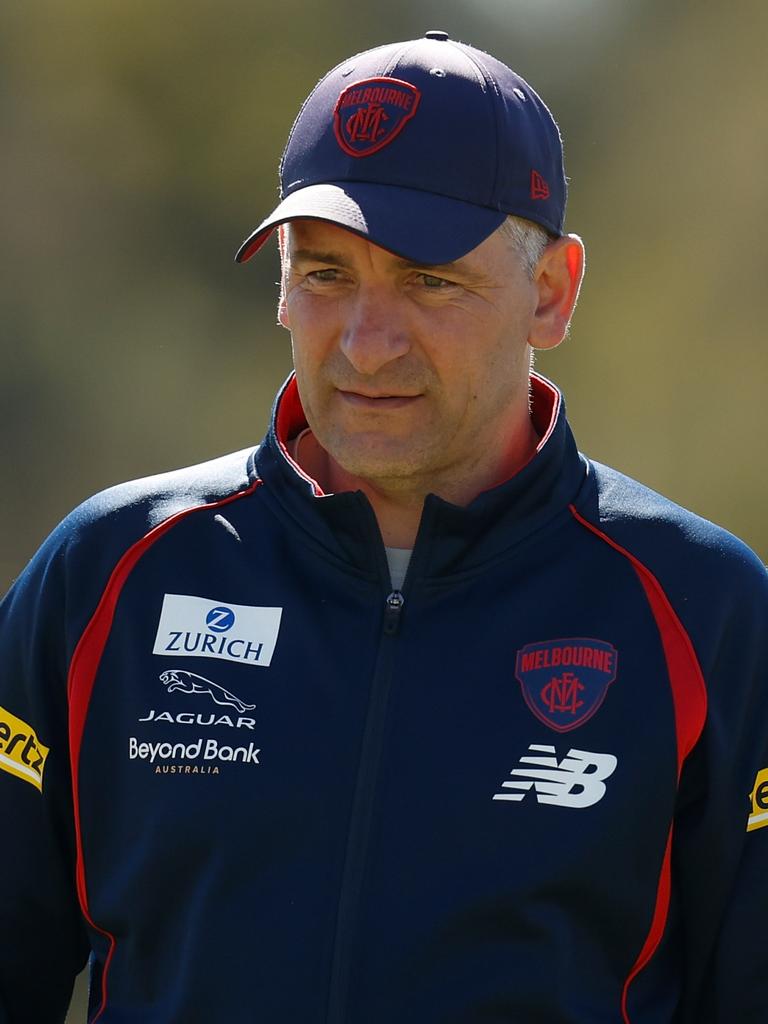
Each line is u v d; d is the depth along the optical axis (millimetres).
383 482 6109
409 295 5855
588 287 40438
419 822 5684
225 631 6043
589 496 6328
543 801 5707
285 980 5582
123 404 39031
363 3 41156
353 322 5801
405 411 5891
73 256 39969
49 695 6230
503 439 6328
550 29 41312
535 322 6363
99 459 38688
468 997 5547
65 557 6328
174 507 6352
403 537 6352
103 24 40219
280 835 5734
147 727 5938
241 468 6547
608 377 40000
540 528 6137
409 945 5566
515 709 5832
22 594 6441
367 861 5656
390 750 5781
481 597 6039
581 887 5680
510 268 6027
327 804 5723
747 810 6004
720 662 6020
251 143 40750
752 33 40781
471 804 5691
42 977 6434
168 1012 5727
